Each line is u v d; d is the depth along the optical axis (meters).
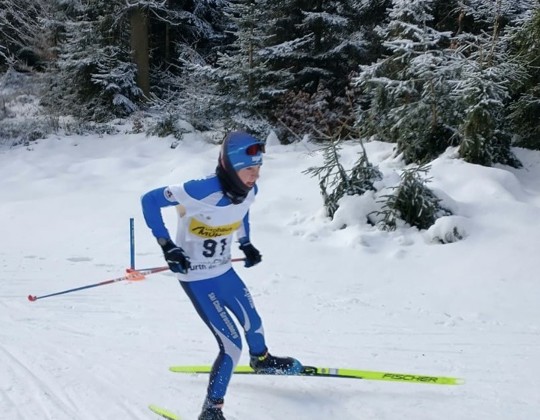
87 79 16.09
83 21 16.45
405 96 9.86
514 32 10.20
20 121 15.74
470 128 8.81
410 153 9.38
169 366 4.02
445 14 12.82
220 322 3.27
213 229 3.18
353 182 7.87
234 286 3.41
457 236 7.06
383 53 14.16
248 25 13.34
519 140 10.45
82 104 16.22
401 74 9.95
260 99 13.29
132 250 5.12
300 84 14.34
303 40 14.00
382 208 7.55
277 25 14.05
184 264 3.05
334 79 14.24
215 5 18.83
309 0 13.68
